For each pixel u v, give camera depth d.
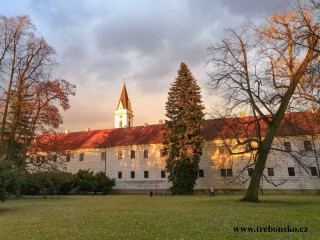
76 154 71.56
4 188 23.95
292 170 53.00
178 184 49.25
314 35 19.52
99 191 60.19
